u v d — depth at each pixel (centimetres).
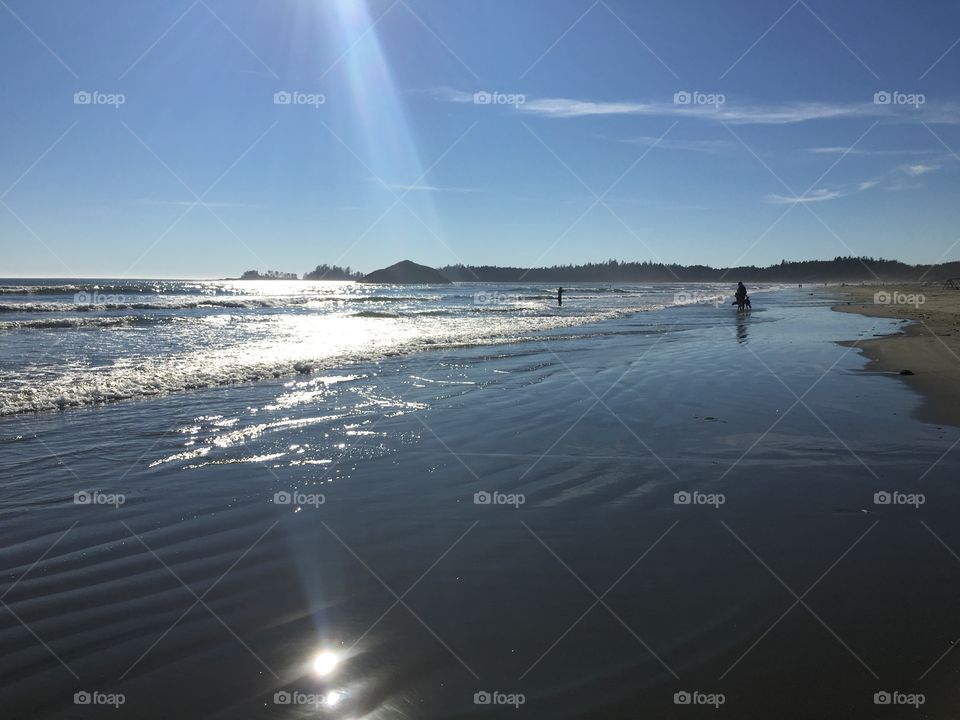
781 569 457
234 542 517
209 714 306
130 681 332
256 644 368
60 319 2928
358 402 1088
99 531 539
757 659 344
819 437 831
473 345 1972
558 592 428
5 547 505
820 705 304
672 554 486
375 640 370
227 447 806
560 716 300
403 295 7738
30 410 1005
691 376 1331
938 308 3925
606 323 2959
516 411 1012
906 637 363
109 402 1083
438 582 445
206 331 2562
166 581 449
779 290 10288
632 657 349
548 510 584
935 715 295
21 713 305
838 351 1714
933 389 1158
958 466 704
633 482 662
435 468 719
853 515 562
